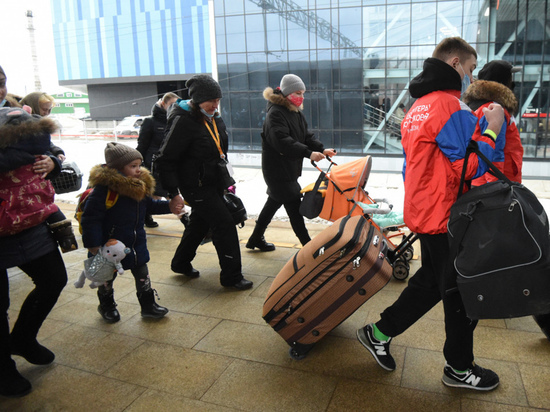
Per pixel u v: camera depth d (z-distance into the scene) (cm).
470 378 225
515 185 191
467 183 210
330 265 238
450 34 1608
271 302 258
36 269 245
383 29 1681
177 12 3747
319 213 381
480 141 200
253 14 1825
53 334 306
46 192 237
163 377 252
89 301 360
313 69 1797
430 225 205
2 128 215
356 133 1789
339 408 220
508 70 282
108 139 2662
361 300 239
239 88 1911
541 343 269
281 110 400
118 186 279
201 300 354
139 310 341
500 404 216
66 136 2794
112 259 282
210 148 352
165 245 511
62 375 258
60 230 248
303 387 238
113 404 230
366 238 243
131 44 3966
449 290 198
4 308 235
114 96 4294
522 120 1520
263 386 240
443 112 200
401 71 1700
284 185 420
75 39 4159
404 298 237
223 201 382
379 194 959
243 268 423
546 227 180
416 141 205
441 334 285
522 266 174
